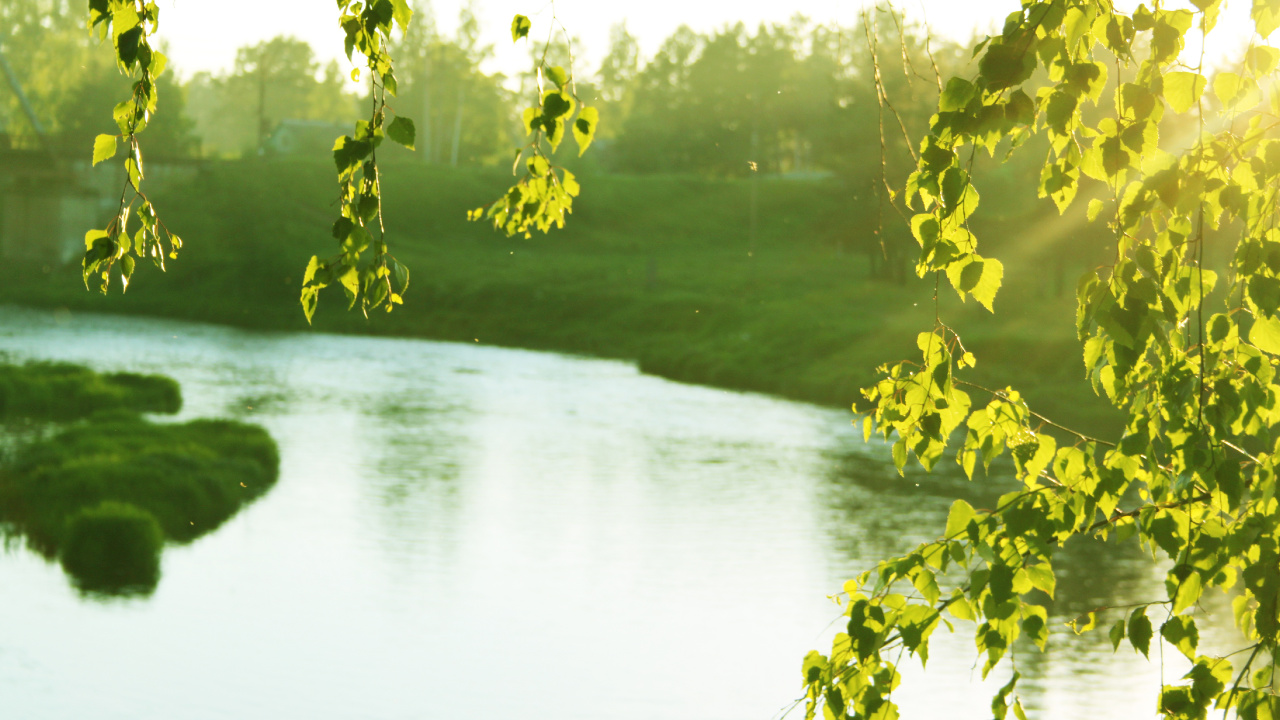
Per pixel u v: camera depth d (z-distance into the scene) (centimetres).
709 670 1485
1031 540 308
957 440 3206
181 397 3666
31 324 5812
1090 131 278
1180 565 301
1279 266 273
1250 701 292
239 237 7494
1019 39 267
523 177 482
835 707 319
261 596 1727
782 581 1878
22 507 2112
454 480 2639
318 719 1291
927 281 6281
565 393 4228
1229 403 287
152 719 1265
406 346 5825
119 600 1689
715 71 10894
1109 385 306
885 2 309
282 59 14538
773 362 4697
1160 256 289
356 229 301
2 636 1512
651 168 11106
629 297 6431
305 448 2967
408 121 300
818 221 6206
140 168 298
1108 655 1538
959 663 1532
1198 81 265
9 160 7350
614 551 2056
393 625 1633
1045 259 4844
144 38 293
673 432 3391
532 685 1402
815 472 2803
